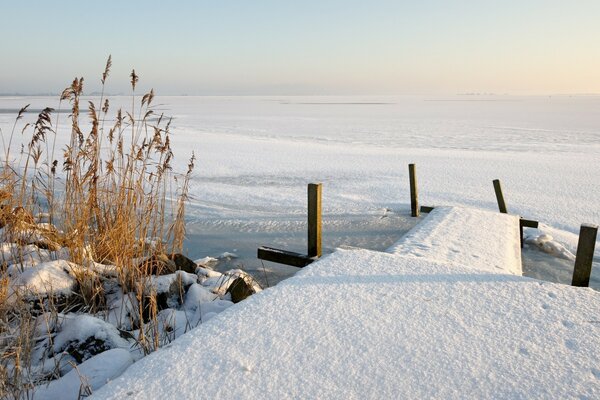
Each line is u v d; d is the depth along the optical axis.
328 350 2.48
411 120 49.44
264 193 11.70
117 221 4.27
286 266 6.50
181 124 40.94
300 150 21.39
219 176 14.22
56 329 3.20
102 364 2.64
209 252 7.09
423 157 18.69
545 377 2.25
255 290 4.34
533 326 2.78
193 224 8.63
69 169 4.22
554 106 96.56
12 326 3.20
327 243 7.63
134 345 2.99
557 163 16.69
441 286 3.41
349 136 29.91
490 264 4.86
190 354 2.43
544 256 7.29
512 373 2.29
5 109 71.12
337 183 13.14
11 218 4.28
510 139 27.16
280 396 2.10
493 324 2.80
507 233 6.42
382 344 2.55
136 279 3.88
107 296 3.83
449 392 2.13
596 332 2.71
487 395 2.11
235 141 25.59
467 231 6.36
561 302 3.15
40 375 2.67
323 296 3.19
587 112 66.25
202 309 3.79
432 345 2.54
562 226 8.85
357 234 8.19
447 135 30.34
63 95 4.17
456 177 13.88
